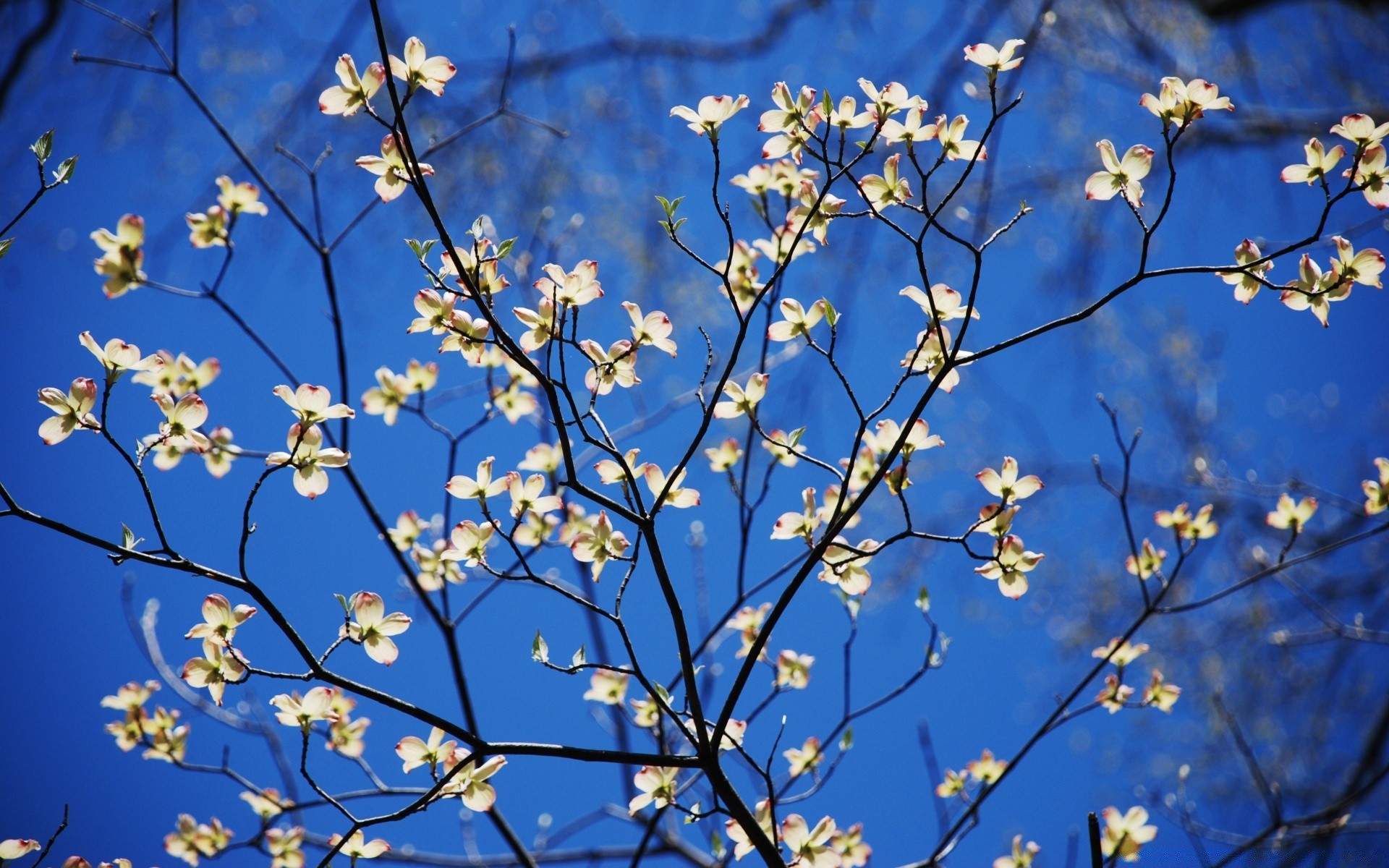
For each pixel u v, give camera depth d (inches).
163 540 106.8
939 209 109.7
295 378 124.5
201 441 109.6
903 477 112.0
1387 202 109.6
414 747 110.5
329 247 130.0
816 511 114.6
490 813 126.5
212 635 108.1
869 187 111.0
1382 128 109.0
